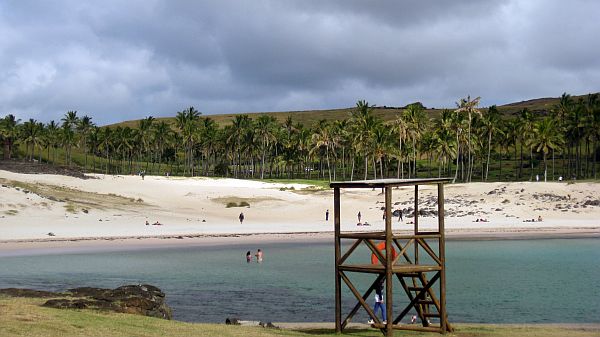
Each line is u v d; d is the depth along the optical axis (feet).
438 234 71.56
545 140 431.84
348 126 511.81
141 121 636.48
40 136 631.97
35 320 58.29
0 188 290.97
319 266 152.76
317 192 381.60
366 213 313.53
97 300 80.64
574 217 284.82
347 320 73.77
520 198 316.81
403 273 76.28
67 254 181.78
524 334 69.62
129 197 341.00
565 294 107.55
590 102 478.59
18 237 222.07
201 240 225.97
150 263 159.53
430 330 70.64
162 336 57.31
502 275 132.05
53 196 306.96
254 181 445.37
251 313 93.35
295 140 599.57
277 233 249.75
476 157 531.91
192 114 637.30
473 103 429.79
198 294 111.24
